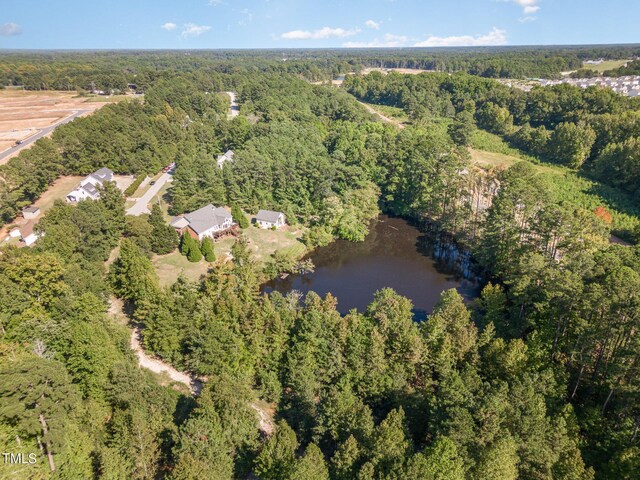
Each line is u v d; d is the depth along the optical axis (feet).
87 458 122.21
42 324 169.17
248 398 155.94
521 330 192.13
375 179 404.57
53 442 110.11
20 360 126.52
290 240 327.47
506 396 131.95
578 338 161.89
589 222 238.27
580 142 438.81
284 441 127.54
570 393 167.12
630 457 122.11
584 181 401.90
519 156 482.69
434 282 288.10
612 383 144.87
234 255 278.26
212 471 118.93
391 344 172.65
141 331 209.36
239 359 180.55
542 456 118.62
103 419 146.41
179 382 182.29
